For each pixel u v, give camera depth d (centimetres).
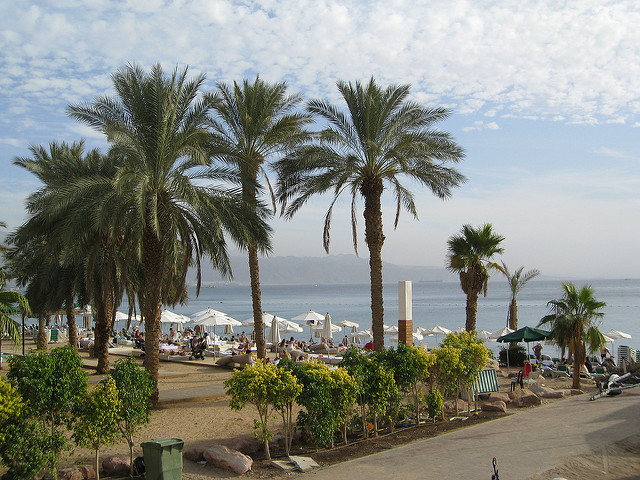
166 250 1625
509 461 1012
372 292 2075
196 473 962
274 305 15612
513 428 1288
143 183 1482
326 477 933
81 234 1641
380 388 1199
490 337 3384
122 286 1766
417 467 980
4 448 816
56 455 879
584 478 938
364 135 2066
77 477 912
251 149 2289
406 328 2069
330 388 1097
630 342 4981
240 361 2578
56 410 900
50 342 4556
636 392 1803
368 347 2916
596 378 2181
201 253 1759
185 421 1420
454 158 2058
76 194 1552
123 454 1056
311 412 1084
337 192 2052
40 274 2392
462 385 1500
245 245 1748
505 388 1983
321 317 4166
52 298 2378
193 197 1506
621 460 1036
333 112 2109
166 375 2334
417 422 1337
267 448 1041
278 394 1030
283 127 2248
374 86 2070
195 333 4569
